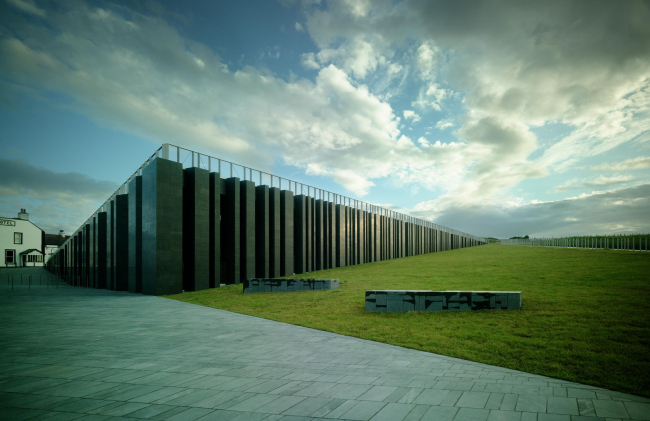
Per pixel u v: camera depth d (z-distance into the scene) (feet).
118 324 38.68
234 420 13.62
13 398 16.43
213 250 86.38
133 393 17.06
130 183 86.12
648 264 78.38
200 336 31.99
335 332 33.65
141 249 80.64
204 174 84.12
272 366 21.95
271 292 69.15
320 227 132.67
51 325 38.06
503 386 17.66
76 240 148.25
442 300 42.37
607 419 13.52
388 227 202.08
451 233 336.29
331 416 13.96
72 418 13.98
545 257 121.80
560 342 26.32
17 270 213.05
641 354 23.07
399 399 15.88
